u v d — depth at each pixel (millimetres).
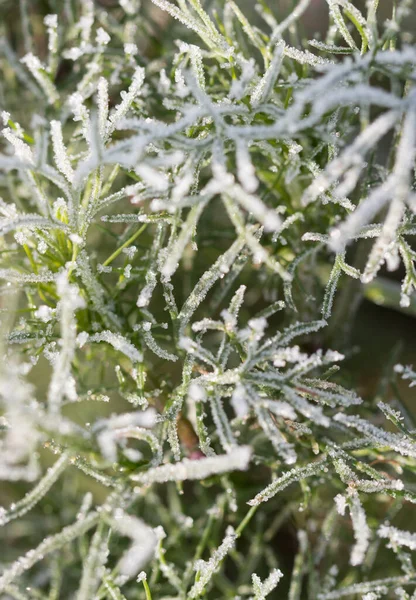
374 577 407
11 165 330
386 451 365
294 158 355
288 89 363
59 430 318
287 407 332
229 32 381
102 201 348
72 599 415
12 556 427
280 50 341
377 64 321
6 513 324
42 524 428
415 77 321
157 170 354
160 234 362
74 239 342
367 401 421
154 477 322
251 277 433
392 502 389
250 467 406
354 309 409
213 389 339
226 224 430
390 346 444
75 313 356
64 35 417
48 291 361
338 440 386
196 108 324
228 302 427
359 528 336
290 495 405
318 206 380
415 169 345
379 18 406
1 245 364
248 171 311
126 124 323
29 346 361
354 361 438
